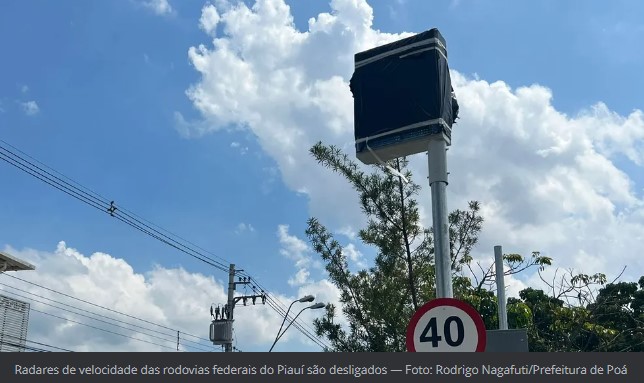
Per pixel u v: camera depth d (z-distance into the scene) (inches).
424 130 277.1
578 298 745.6
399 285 472.7
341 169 471.8
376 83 295.1
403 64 291.1
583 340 882.8
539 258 708.0
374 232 475.5
